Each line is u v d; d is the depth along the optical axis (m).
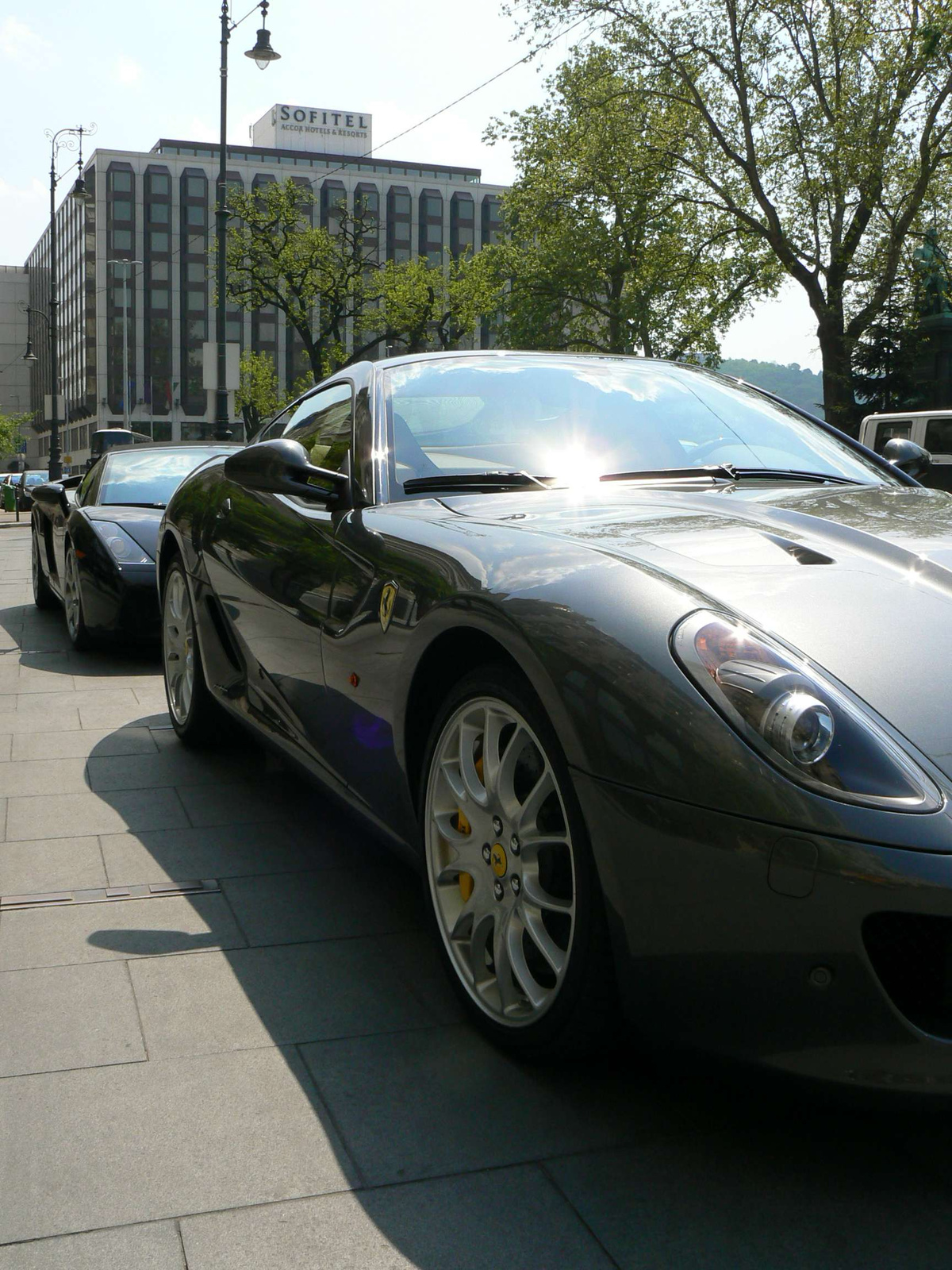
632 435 2.87
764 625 1.71
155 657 6.42
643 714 1.63
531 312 34.84
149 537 6.27
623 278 31.48
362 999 2.21
